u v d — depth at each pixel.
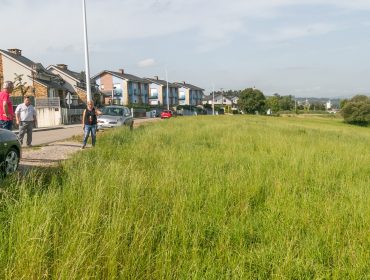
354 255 3.41
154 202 4.71
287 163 7.95
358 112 81.12
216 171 6.68
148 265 3.13
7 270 2.78
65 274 2.72
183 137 14.78
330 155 9.93
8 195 4.39
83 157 8.17
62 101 53.47
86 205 4.11
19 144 8.27
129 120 21.23
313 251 3.53
